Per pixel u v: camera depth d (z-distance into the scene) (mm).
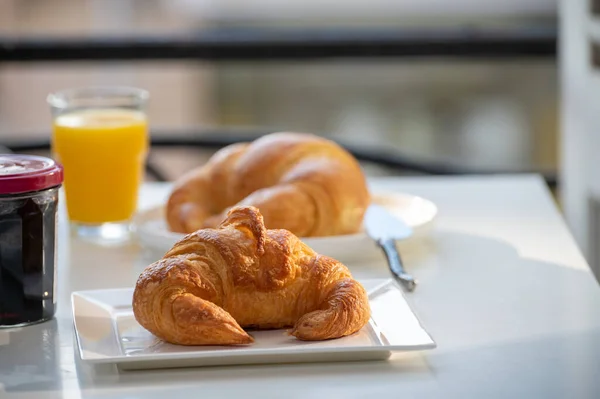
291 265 784
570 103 1488
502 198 1214
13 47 1649
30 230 832
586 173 1447
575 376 739
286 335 780
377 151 1552
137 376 745
